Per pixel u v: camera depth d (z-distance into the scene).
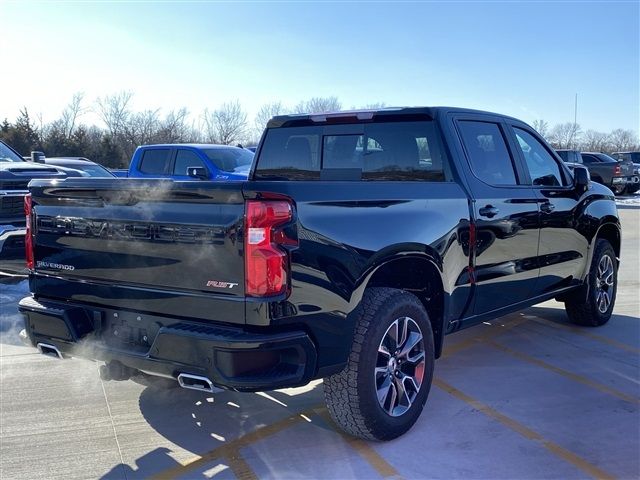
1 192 8.14
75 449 3.88
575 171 5.84
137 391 4.86
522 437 3.98
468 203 4.43
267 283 3.16
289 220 3.22
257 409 4.50
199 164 11.78
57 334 3.89
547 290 5.63
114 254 3.67
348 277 3.47
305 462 3.68
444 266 4.17
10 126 42.72
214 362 3.18
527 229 5.07
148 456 3.79
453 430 4.08
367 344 3.61
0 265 7.86
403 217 3.86
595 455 3.74
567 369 5.29
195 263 3.33
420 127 4.70
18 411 4.45
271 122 5.66
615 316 7.11
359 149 5.10
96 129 48.56
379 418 3.73
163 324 3.50
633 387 4.87
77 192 3.82
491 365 5.40
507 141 5.17
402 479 3.47
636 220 18.22
